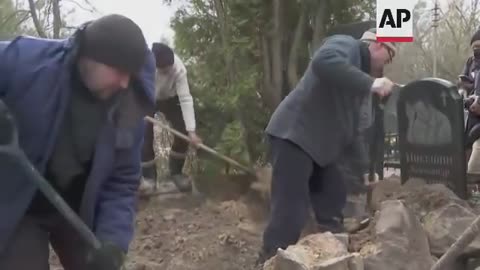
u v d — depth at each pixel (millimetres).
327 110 3947
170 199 6227
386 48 3943
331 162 4062
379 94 3588
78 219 2410
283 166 3988
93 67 2285
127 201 2703
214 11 6621
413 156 5234
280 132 3988
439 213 4074
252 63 6469
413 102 5168
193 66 6746
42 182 2311
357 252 3723
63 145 2422
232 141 6332
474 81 6273
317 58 3738
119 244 2594
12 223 2352
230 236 4930
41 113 2326
